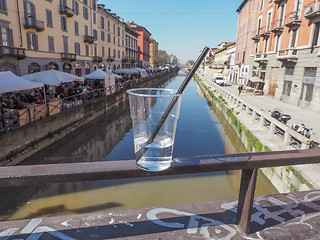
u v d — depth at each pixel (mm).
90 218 1460
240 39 35875
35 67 20266
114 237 1286
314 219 1512
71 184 8891
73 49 26672
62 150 12773
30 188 8531
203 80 57688
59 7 23312
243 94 25297
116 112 22734
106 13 36812
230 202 1678
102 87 22859
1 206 7441
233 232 1344
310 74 15820
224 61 49906
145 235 1309
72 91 17031
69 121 14312
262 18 25219
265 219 1497
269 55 22719
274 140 9875
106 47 38094
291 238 1317
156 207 1601
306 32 16062
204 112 24062
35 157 10867
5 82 9383
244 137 12406
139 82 36312
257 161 1090
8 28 16938
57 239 1258
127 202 7773
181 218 1475
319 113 14570
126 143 14703
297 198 1787
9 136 9141
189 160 1037
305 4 16188
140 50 70750
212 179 9375
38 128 11133
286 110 15812
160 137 954
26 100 13156
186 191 8477
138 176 962
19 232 1306
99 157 12227
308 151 1226
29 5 18938
